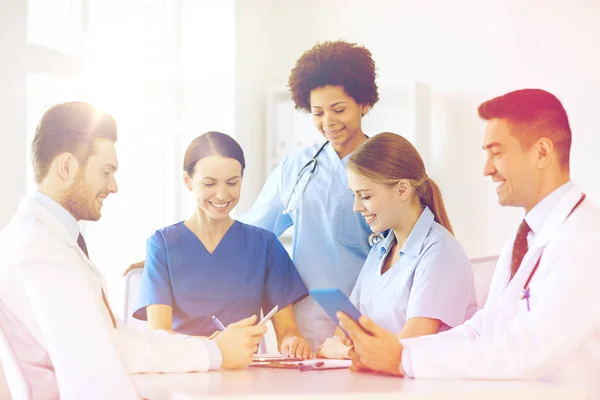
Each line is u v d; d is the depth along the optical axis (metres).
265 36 4.55
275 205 2.54
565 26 3.91
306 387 1.30
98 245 4.01
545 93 1.57
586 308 1.40
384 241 2.14
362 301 2.13
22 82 3.29
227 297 2.21
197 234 2.26
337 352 1.93
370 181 2.01
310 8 4.57
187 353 1.62
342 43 2.36
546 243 1.51
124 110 4.10
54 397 1.59
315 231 2.40
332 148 2.44
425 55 4.24
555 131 1.55
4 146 3.21
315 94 2.35
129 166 4.11
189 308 2.20
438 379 1.42
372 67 2.38
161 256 2.22
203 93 4.30
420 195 2.07
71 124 1.66
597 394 1.43
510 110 1.56
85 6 3.99
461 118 4.13
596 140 3.83
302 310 2.35
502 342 1.42
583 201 1.53
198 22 4.31
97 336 1.46
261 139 4.51
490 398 1.24
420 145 4.12
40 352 1.57
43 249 1.50
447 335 1.74
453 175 4.13
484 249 4.03
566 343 1.39
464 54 4.14
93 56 4.00
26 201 1.61
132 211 4.10
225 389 1.28
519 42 4.01
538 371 1.40
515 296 1.54
